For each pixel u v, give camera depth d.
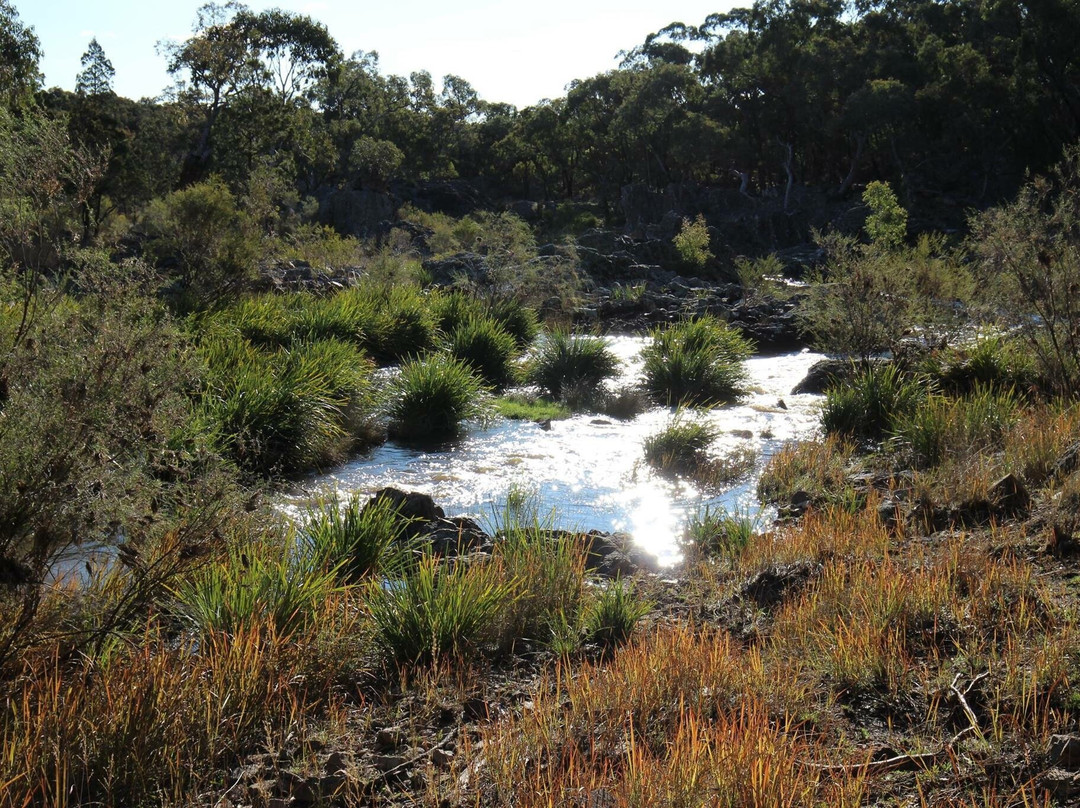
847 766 3.35
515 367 15.92
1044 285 11.15
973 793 3.10
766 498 8.70
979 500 6.93
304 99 65.88
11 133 4.47
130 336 4.16
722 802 3.09
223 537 4.50
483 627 5.02
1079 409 9.19
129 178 41.19
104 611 4.29
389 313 17.53
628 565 6.60
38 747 3.44
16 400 3.81
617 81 77.12
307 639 4.50
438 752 3.75
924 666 4.24
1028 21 62.81
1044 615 4.63
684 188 70.44
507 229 27.62
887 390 11.38
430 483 9.48
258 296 18.94
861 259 13.87
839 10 72.88
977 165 65.94
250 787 3.51
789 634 4.84
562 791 3.18
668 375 14.44
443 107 97.25
